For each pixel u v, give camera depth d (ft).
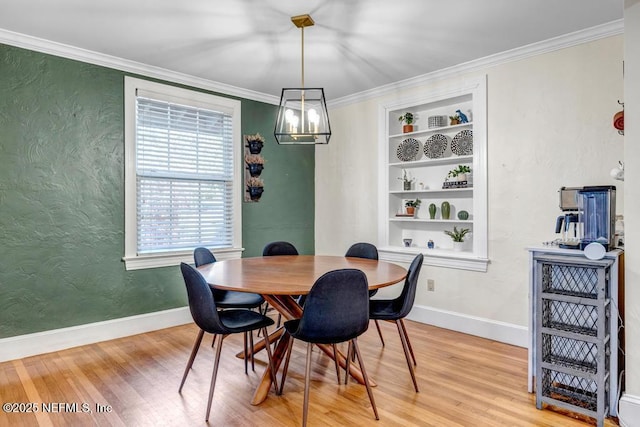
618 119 7.62
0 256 9.19
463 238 12.00
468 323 11.28
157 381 8.15
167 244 12.05
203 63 11.09
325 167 15.62
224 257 13.24
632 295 6.51
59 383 8.05
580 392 7.14
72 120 10.17
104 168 10.72
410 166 13.56
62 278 10.05
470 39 9.49
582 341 6.75
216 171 13.14
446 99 11.89
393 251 13.10
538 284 7.20
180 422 6.61
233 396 7.53
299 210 15.56
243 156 13.83
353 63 11.09
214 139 13.08
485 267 10.95
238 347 10.23
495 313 10.80
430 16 8.34
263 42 9.65
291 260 9.93
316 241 16.03
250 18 8.44
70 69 10.11
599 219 7.02
